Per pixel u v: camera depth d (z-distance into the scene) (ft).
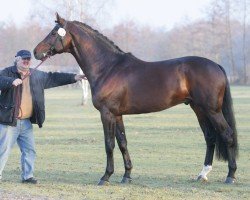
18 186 33.63
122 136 35.24
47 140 62.54
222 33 295.69
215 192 31.65
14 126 33.53
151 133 68.03
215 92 33.32
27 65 33.65
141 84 34.17
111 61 35.17
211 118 33.68
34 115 34.30
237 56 298.76
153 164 43.27
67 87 276.41
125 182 35.19
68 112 111.04
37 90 33.96
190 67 33.78
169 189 32.58
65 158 47.65
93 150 53.01
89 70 35.40
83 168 41.88
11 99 33.27
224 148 34.63
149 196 30.53
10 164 44.98
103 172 39.88
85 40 35.45
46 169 41.39
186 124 79.92
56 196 30.63
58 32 35.24
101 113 34.86
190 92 33.88
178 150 51.85
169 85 33.73
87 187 33.45
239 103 126.21
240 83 265.34
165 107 34.24
